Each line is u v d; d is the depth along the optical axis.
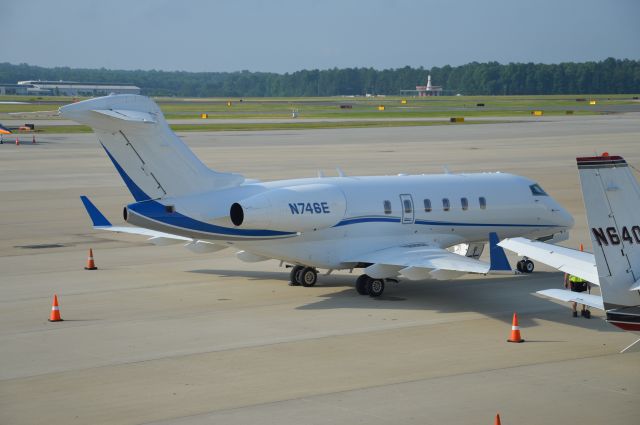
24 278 49.06
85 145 151.00
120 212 75.81
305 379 30.53
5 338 36.38
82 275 49.94
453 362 32.44
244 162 116.06
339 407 27.64
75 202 82.06
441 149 136.38
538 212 52.31
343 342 35.44
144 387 29.80
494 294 44.97
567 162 114.38
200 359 33.12
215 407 27.75
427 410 27.31
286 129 194.00
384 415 26.91
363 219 46.00
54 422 26.48
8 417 26.94
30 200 83.44
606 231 28.58
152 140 42.28
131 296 44.50
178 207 42.88
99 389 29.61
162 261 54.41
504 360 32.66
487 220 50.41
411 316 40.06
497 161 116.06
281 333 36.94
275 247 44.25
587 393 28.83
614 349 34.12
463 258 42.50
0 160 123.31
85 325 38.53
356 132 182.00
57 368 32.09
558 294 30.98
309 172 103.19
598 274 28.75
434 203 48.47
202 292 45.50
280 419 26.64
